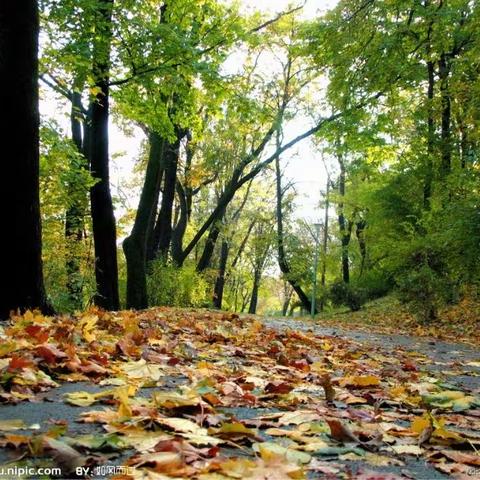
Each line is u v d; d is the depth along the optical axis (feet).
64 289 45.50
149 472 5.08
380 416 9.02
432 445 7.67
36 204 21.65
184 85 43.14
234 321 31.35
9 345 11.04
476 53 52.03
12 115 20.79
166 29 37.52
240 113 47.73
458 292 46.85
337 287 85.35
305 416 8.55
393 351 24.12
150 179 49.85
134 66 38.96
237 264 159.33
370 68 47.39
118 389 8.67
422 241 45.27
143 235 49.70
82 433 6.77
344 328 42.24
